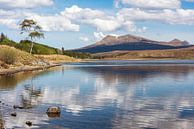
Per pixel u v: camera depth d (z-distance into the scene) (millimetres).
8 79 60062
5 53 93438
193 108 29719
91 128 21922
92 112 27266
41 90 43312
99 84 53000
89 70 100000
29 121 23047
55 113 26469
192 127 22500
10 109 28031
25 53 120562
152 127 22406
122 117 25375
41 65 118938
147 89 45688
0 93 39469
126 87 48125
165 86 50062
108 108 29297
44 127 21906
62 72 87062
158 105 31234
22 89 44125
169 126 22750
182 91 43531
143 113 27109
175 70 100688
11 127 21766
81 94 39281
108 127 22234
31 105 30516
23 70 90125
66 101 33250
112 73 84000
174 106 30844
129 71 94500
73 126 22359
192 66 137500
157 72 88688
